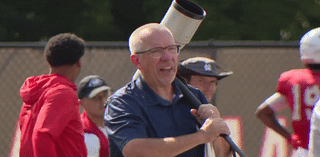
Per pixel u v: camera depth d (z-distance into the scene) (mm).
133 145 8375
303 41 13695
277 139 17812
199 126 9258
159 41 8750
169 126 8844
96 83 14359
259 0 42500
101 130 14148
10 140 18312
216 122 8680
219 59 17953
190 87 9750
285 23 42594
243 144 17891
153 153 8320
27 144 11609
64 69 12078
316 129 9352
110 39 45500
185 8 10188
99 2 45531
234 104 18016
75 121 11531
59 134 11055
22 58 18328
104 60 18031
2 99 18375
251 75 18062
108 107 9023
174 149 8367
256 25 42562
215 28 42094
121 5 46719
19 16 45156
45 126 10914
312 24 43688
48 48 12078
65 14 45406
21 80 18312
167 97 9094
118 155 8773
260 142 17859
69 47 12031
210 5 42344
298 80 13672
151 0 44938
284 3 42531
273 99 14648
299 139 13609
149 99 8844
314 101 13320
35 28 45844
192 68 13297
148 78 8914
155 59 8727
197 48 17875
